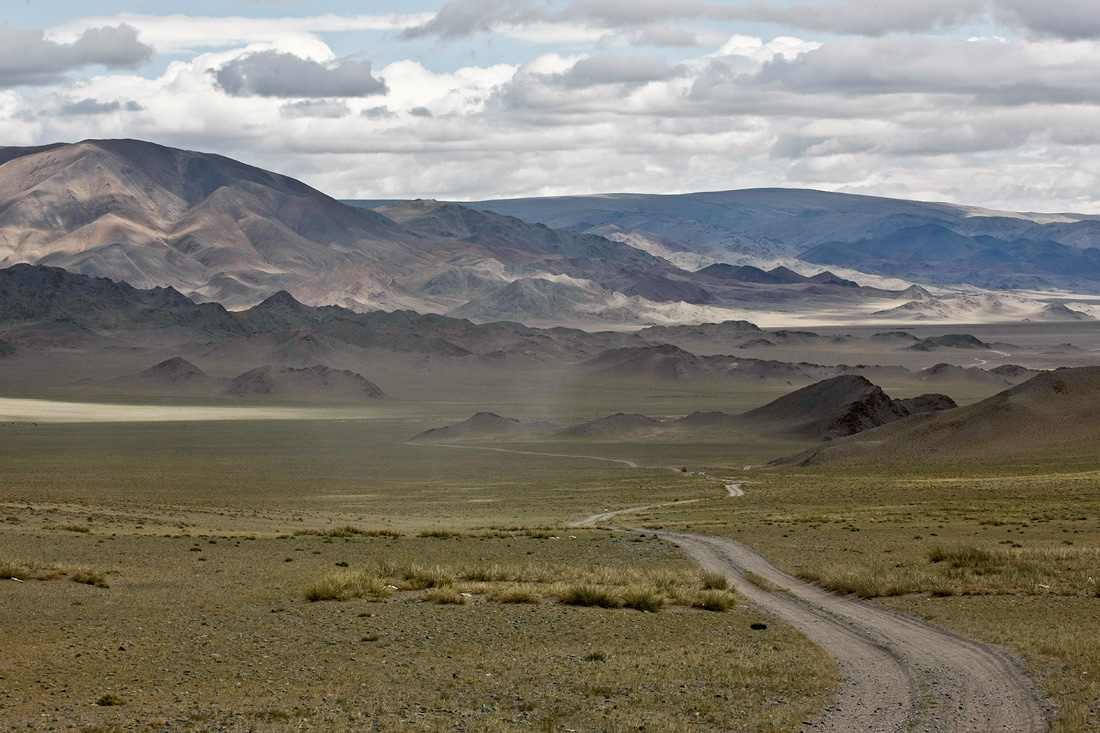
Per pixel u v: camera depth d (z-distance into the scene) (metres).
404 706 27.41
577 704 27.77
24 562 49.00
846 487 116.06
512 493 133.38
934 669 31.50
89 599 41.06
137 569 51.25
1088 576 46.44
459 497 129.38
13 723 24.89
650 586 45.47
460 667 31.62
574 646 34.78
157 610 39.28
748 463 193.88
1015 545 60.28
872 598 44.53
